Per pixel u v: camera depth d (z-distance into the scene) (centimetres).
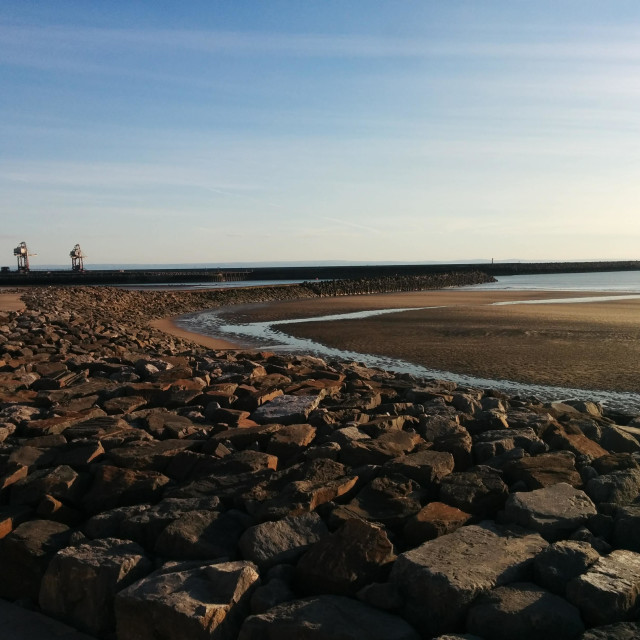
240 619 427
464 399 995
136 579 473
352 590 443
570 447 742
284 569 470
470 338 2391
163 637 415
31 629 470
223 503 580
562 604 404
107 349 1777
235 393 1011
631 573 421
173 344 2256
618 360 1856
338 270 11925
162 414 861
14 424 806
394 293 6384
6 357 1447
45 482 616
